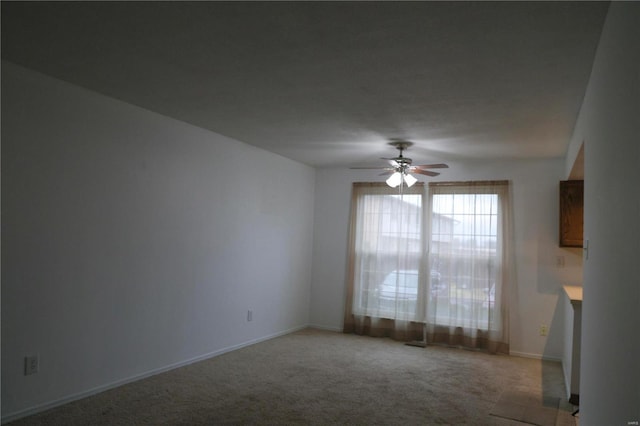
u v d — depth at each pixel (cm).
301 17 235
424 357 542
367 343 603
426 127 438
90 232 373
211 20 243
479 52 270
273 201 609
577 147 392
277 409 363
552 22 231
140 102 399
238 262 546
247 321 565
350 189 688
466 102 361
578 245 530
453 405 387
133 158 409
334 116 416
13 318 322
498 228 591
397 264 640
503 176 597
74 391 364
